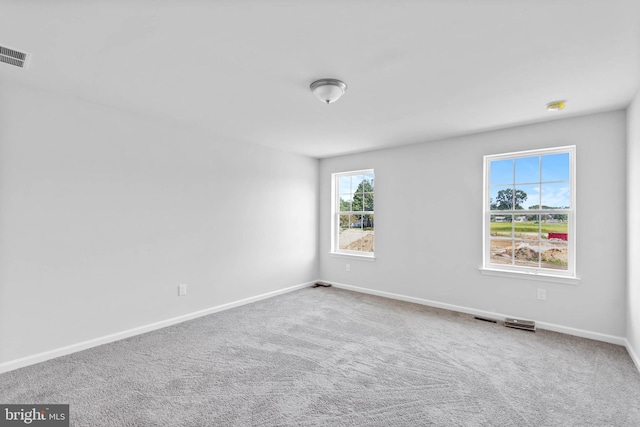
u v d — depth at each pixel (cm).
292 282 484
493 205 365
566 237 319
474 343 288
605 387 215
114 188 292
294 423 178
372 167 467
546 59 196
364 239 487
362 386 216
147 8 148
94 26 164
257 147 432
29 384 215
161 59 200
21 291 240
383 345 283
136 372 233
